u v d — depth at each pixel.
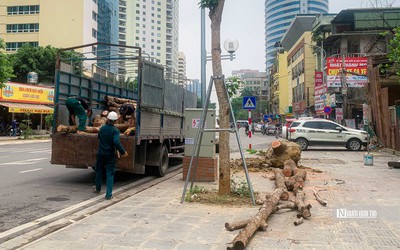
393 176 10.55
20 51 49.06
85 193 8.24
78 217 6.11
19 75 48.88
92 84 11.35
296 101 56.31
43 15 63.31
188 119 9.89
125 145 8.91
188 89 14.34
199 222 5.52
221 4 7.27
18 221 5.86
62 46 62.84
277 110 75.06
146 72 9.55
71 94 10.26
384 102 20.64
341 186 8.80
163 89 10.92
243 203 6.77
